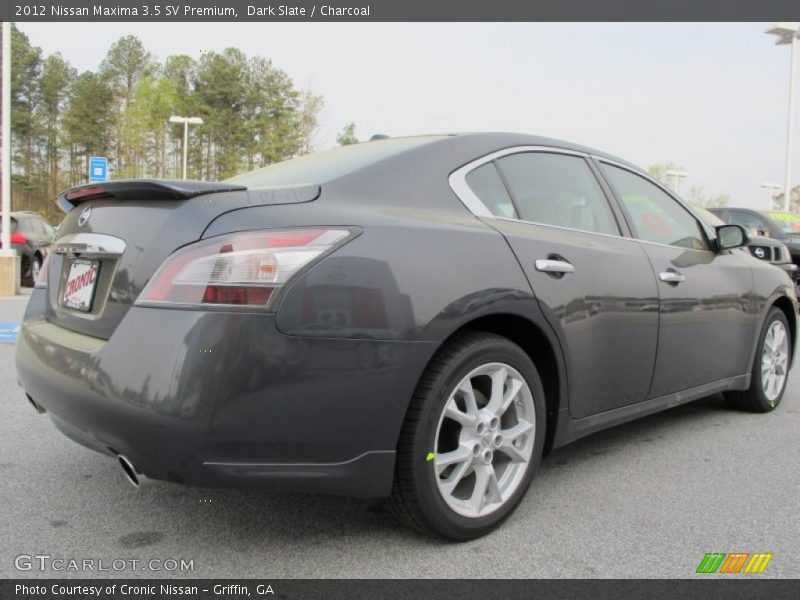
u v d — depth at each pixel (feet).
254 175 9.77
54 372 7.25
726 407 14.56
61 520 8.28
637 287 9.86
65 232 8.73
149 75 171.42
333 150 10.09
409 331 6.90
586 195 10.29
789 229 36.55
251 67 148.66
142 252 6.91
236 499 9.00
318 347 6.44
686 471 10.41
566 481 9.92
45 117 183.83
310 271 6.47
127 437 6.39
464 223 8.07
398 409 6.91
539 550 7.65
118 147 173.37
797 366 19.74
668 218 11.85
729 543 7.89
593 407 9.34
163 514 8.49
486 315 7.73
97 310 7.42
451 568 7.20
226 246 6.42
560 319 8.51
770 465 10.73
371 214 7.32
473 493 7.84
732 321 12.26
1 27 39.14
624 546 7.78
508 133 9.73
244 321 6.21
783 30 69.00
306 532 8.02
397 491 7.26
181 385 6.10
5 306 31.78
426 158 8.51
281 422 6.35
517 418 8.32
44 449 10.89
